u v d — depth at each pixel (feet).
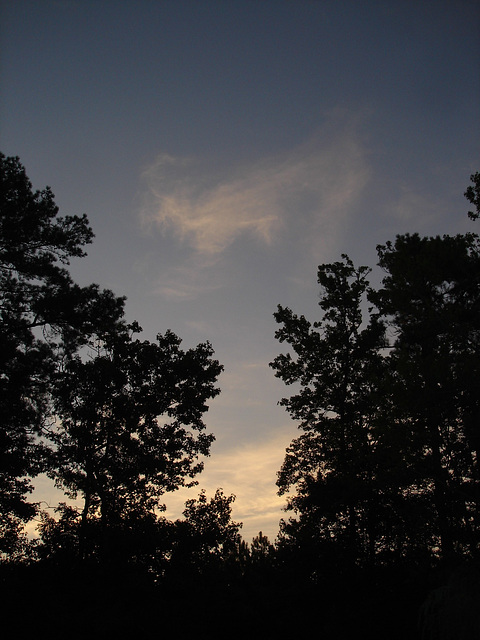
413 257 80.43
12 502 73.41
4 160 79.56
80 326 78.23
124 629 63.00
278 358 93.09
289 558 80.02
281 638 66.23
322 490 82.99
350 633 64.23
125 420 85.05
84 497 83.10
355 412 87.97
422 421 64.75
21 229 76.38
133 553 79.36
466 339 70.08
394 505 77.66
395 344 86.28
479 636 46.78
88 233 79.77
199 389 92.38
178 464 88.38
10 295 74.84
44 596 67.00
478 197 76.28
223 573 81.20
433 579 58.03
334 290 94.07
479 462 62.59
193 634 66.08
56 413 81.30
